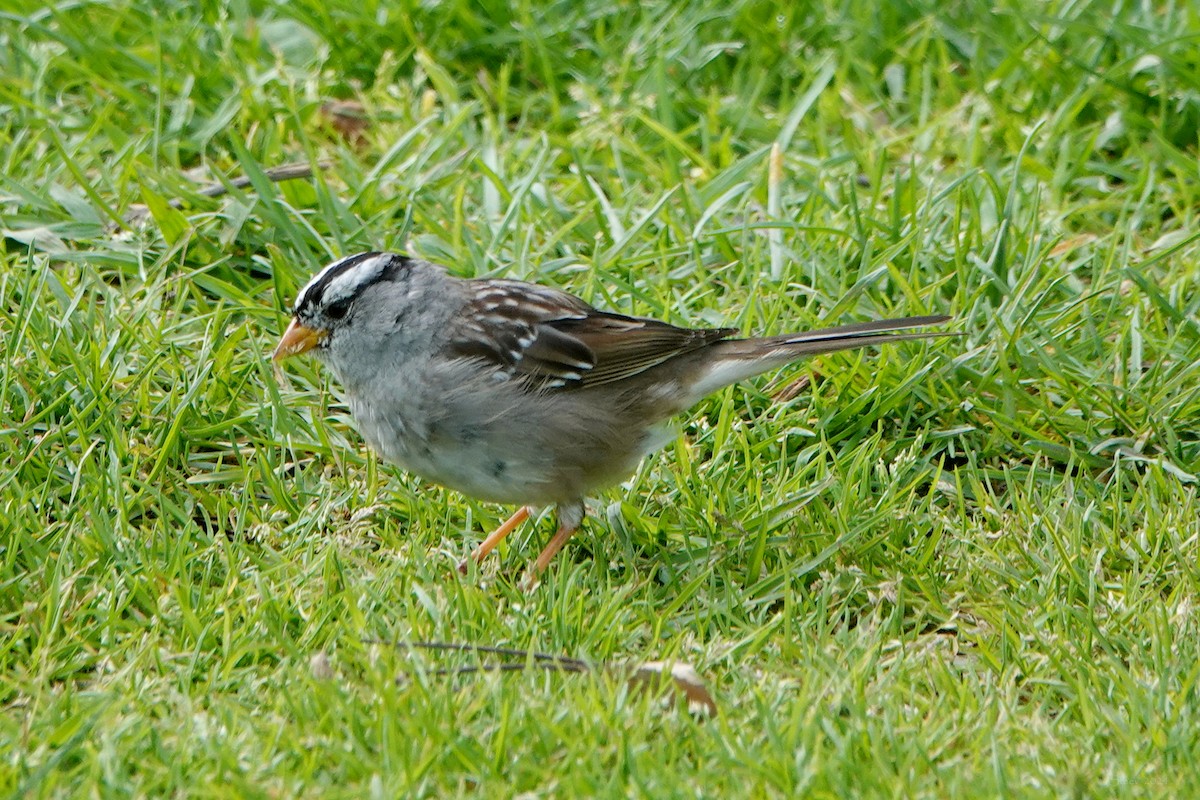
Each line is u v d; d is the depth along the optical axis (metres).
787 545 8.77
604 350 8.48
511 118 12.99
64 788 6.55
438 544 8.82
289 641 7.69
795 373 9.99
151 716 7.20
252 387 9.74
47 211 11.05
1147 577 8.45
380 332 8.45
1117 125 12.28
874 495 9.14
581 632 7.83
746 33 13.28
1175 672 7.54
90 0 13.16
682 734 7.04
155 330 9.93
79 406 9.35
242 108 12.16
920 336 8.71
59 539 8.41
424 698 7.06
